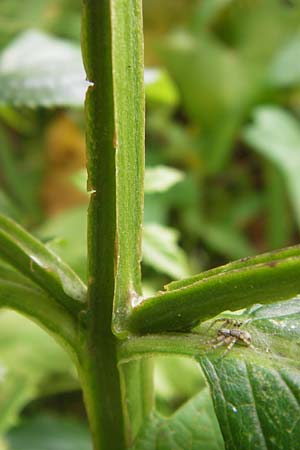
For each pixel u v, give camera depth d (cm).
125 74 26
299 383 26
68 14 86
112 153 26
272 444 25
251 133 74
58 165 81
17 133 83
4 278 28
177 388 50
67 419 56
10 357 50
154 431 29
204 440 29
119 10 26
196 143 83
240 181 82
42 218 72
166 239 42
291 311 27
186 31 89
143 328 27
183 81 84
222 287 26
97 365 28
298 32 87
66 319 28
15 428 54
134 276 27
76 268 40
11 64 39
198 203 77
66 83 37
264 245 82
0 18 70
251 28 89
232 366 26
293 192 70
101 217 27
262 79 84
